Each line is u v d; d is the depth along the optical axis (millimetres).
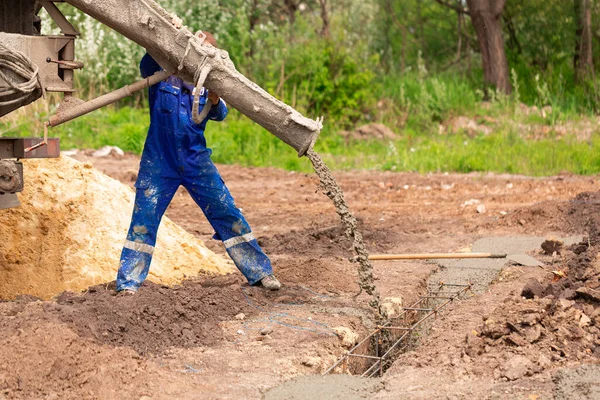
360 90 24812
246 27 25219
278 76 24750
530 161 19297
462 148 21078
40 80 6801
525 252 10250
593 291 7223
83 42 22828
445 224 12602
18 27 7121
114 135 21281
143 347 6332
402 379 5926
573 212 12023
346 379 5965
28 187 8750
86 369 5719
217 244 10812
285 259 9641
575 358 6191
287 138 7152
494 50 26328
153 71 7414
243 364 6199
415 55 31500
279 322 7246
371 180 17875
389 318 7602
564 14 27891
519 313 6848
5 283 8250
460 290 8836
